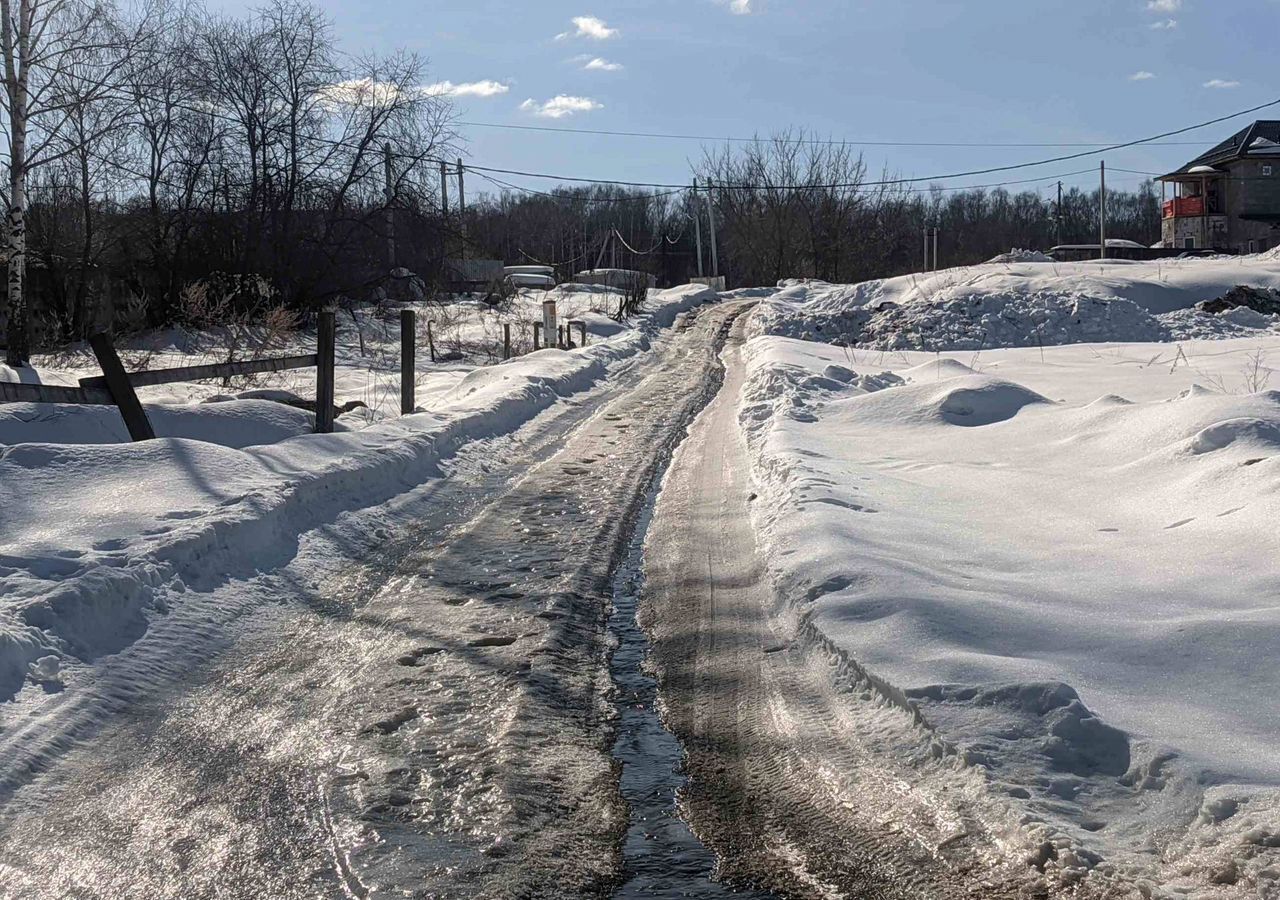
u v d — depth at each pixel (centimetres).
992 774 394
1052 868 342
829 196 7562
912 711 452
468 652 588
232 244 3194
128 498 823
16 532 736
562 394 1900
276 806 415
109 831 397
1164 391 1577
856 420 1322
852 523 758
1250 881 318
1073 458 1008
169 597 649
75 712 498
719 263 8781
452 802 416
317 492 923
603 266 8531
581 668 568
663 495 1027
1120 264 3753
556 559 785
